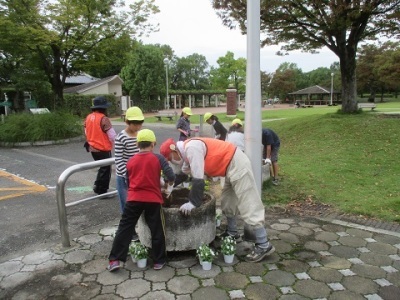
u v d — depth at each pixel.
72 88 36.72
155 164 3.31
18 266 3.54
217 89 49.59
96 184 5.86
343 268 3.41
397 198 5.44
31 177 7.50
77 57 16.45
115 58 17.25
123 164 4.07
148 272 3.37
